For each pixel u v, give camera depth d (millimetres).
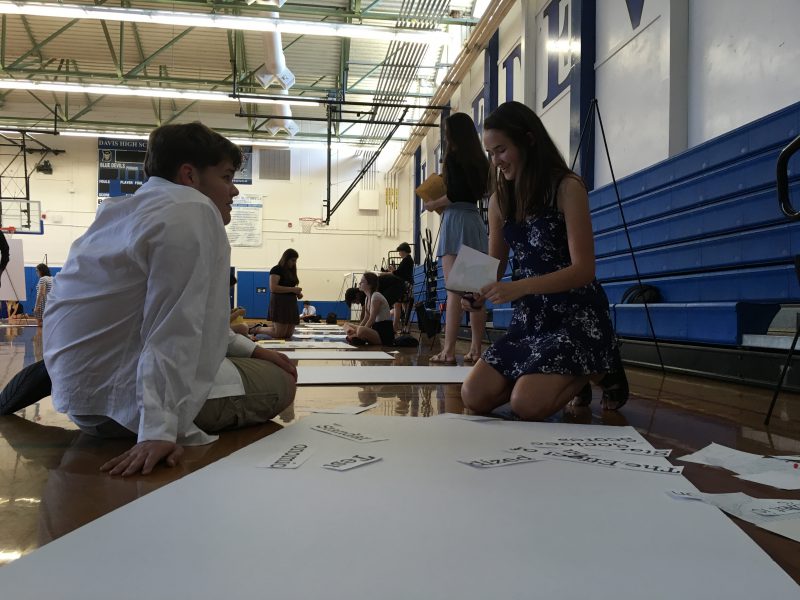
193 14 6969
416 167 12617
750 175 2660
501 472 959
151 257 1048
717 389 2236
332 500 798
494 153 1604
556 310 1563
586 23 5016
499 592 528
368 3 8492
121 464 977
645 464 1017
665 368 2922
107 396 1125
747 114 3318
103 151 13930
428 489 856
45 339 1193
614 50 4688
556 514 751
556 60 5770
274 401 1390
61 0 6832
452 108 9883
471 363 3252
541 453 1098
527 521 723
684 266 3107
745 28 3322
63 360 1144
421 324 5184
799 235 2346
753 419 1585
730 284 2658
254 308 14617
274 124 12633
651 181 3498
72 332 1132
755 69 3246
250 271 14625
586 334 1520
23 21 9477
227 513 740
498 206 1763
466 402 1643
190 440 1174
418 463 1015
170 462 1015
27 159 13820
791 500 836
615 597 523
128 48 10391
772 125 2529
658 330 2938
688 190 3125
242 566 579
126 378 1110
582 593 529
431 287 7703
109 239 1128
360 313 14711
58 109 12992
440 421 1444
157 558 598
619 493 847
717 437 1351
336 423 1396
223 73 11305
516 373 1549
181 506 767
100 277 1112
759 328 2422
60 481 945
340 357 3652
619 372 1663
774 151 2516
